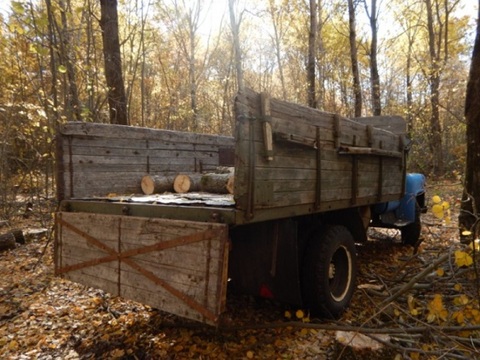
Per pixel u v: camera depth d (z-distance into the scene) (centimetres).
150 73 2139
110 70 738
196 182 425
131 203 282
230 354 274
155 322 327
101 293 406
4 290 425
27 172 930
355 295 388
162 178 421
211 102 1994
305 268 315
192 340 296
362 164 390
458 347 240
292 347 282
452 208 744
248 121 229
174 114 1733
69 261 314
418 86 1516
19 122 803
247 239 308
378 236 668
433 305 235
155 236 255
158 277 252
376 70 1370
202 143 530
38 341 304
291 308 351
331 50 2075
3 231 728
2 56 848
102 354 279
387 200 466
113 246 282
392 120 619
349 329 266
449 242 588
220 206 242
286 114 264
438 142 1455
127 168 421
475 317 235
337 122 326
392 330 260
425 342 262
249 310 352
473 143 454
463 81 1130
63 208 335
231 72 2027
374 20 1353
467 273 327
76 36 1038
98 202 304
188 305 235
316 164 302
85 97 962
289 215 273
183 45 2008
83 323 334
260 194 240
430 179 1375
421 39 2255
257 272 306
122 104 743
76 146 368
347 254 355
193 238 234
